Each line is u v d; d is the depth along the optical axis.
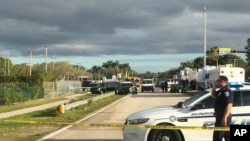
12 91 36.94
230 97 9.69
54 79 64.06
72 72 139.00
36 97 45.16
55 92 55.66
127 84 60.44
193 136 11.22
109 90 66.00
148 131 11.30
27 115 25.14
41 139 14.60
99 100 41.84
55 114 24.58
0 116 24.44
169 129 11.15
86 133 16.30
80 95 58.84
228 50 56.78
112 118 23.05
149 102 39.16
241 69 39.47
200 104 11.30
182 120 11.23
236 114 11.15
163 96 52.66
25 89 42.56
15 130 17.25
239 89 11.37
